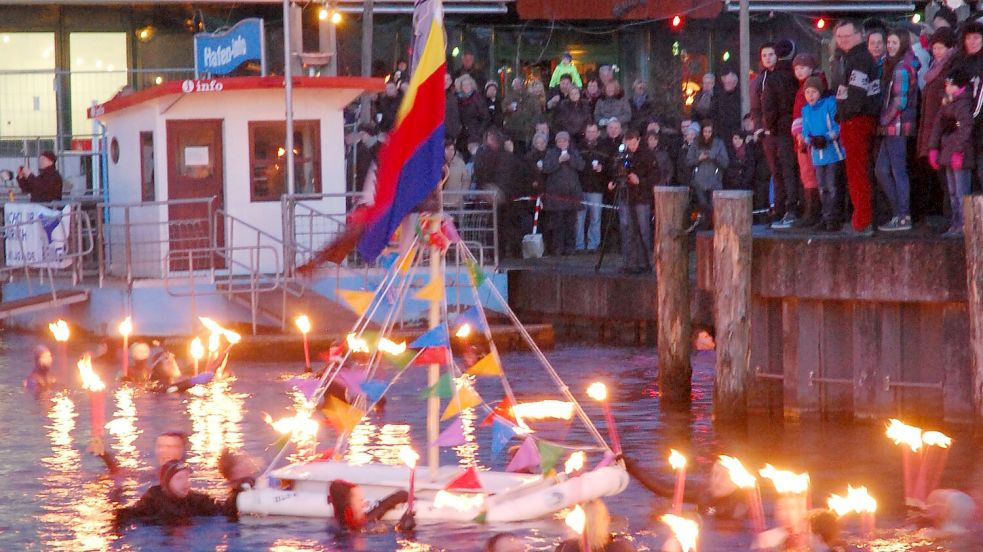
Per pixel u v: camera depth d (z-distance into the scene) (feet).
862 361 97.91
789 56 114.21
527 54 193.57
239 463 80.89
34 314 150.41
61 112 184.03
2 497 81.46
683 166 150.71
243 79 144.56
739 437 96.27
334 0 160.97
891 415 97.45
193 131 146.72
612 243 160.86
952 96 95.96
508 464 85.56
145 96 144.56
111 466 87.51
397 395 112.47
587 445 94.17
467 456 90.89
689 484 80.74
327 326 134.51
